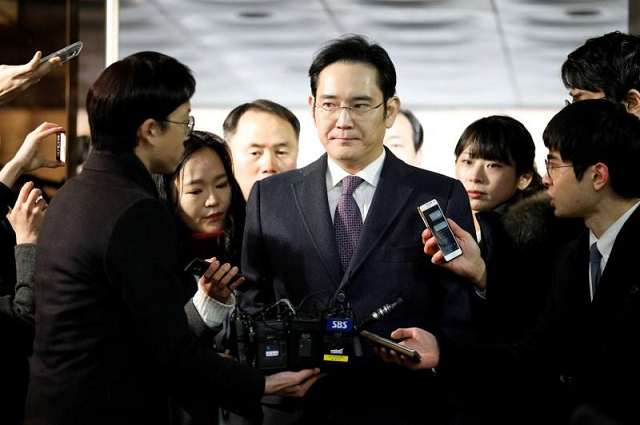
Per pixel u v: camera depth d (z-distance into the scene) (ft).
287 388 13.30
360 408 14.07
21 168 14.99
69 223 12.02
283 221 14.56
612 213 13.56
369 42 14.47
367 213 14.37
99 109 12.42
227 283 13.53
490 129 18.49
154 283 11.73
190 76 12.87
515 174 18.53
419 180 14.66
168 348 11.79
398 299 13.56
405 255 14.16
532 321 16.24
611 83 15.61
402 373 14.32
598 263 13.78
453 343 13.89
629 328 12.84
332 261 14.20
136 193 11.98
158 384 12.35
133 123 12.41
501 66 35.86
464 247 14.14
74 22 22.17
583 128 13.42
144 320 11.68
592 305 13.29
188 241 15.84
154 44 33.99
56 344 11.92
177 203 15.81
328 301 14.10
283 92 40.01
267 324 13.37
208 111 40.98
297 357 13.28
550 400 14.52
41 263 12.25
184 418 13.48
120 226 11.73
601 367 13.07
